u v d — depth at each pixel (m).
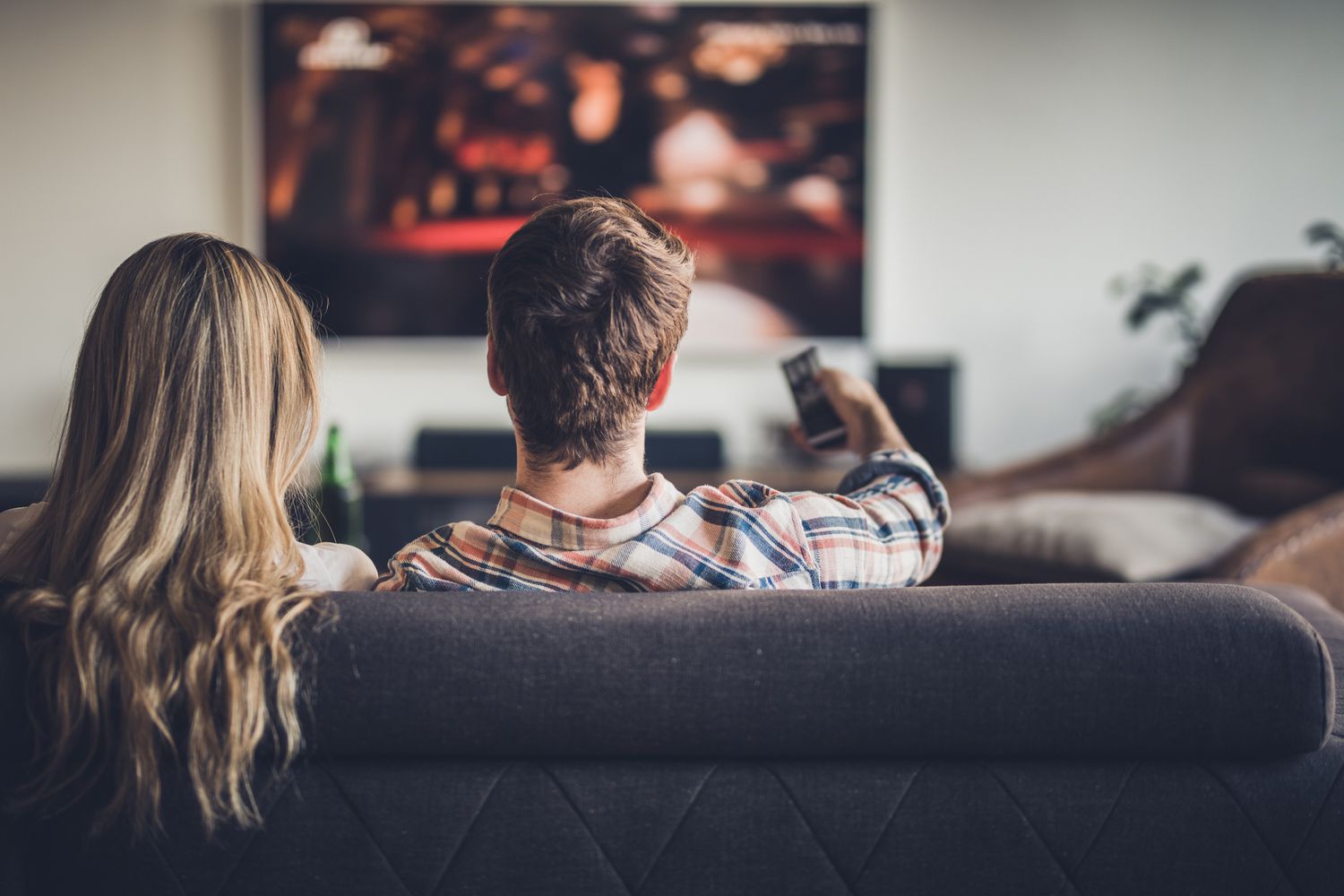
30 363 3.85
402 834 0.77
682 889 0.78
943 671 0.75
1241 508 2.65
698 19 3.79
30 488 3.53
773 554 0.89
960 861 0.77
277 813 0.77
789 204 3.87
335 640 0.75
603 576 0.86
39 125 3.79
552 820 0.77
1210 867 0.77
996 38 3.92
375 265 3.87
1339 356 2.60
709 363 3.97
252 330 0.85
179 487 0.80
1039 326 4.01
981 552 2.48
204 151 3.84
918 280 3.98
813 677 0.75
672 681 0.75
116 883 0.78
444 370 3.93
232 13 3.79
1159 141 3.96
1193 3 3.92
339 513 2.26
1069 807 0.77
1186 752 0.76
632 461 0.89
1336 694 0.91
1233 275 3.99
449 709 0.75
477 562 0.87
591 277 0.85
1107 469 2.80
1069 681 0.74
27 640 0.77
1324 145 3.96
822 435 1.19
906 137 3.94
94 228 3.84
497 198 3.85
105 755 0.76
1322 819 0.77
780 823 0.77
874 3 3.79
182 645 0.76
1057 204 3.97
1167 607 0.77
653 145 3.84
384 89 3.79
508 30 3.78
